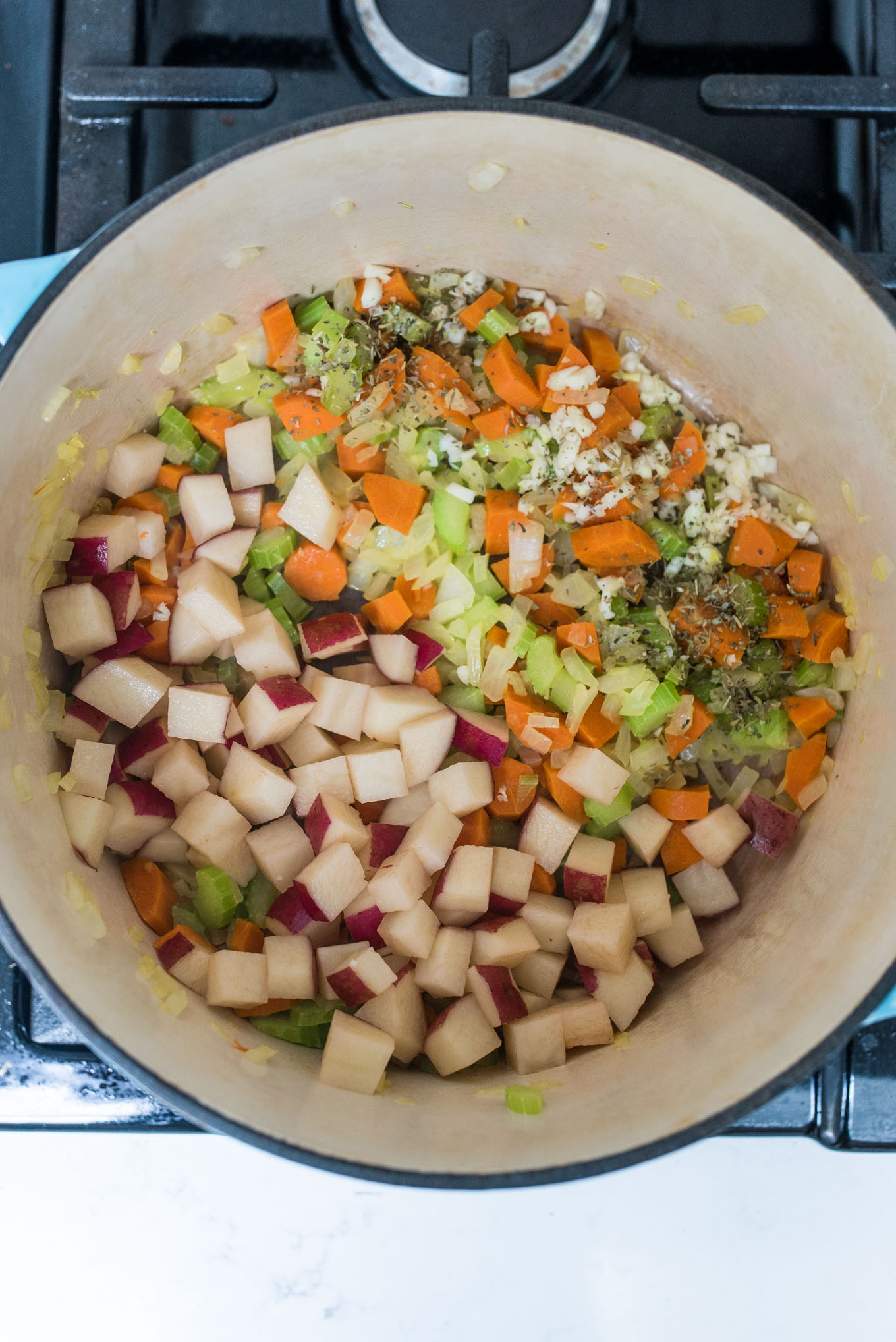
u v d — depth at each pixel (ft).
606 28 1.33
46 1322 1.39
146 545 1.28
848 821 1.23
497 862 1.30
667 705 1.31
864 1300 1.40
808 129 1.34
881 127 1.32
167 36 1.34
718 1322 1.40
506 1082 1.23
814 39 1.36
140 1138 1.40
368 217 1.20
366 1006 1.25
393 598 1.31
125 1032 1.07
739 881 1.35
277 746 1.32
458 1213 1.40
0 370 1.06
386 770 1.29
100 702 1.25
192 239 1.13
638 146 1.09
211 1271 1.40
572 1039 1.26
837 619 1.30
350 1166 1.03
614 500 1.31
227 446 1.30
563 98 1.33
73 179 1.30
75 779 1.22
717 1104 1.06
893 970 1.07
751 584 1.32
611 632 1.33
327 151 1.09
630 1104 1.13
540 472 1.32
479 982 1.26
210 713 1.26
